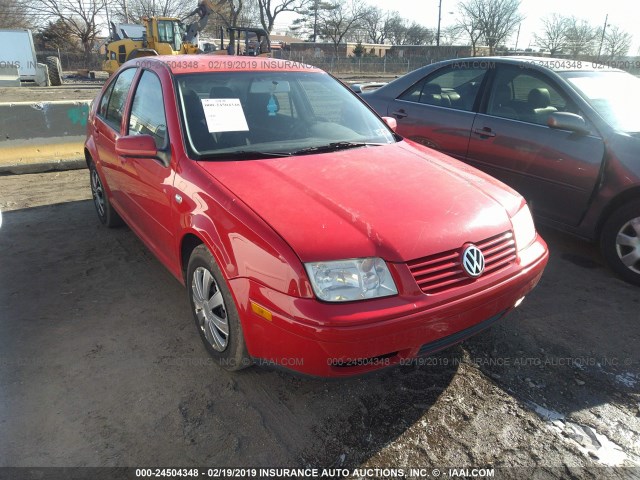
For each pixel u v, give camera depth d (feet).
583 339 10.30
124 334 10.32
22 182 21.39
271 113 11.20
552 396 8.70
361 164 9.68
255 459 7.37
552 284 12.57
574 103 13.64
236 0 164.25
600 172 12.66
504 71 15.58
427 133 17.25
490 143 15.28
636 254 12.25
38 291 12.00
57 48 147.02
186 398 8.54
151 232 11.48
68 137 23.79
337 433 7.85
